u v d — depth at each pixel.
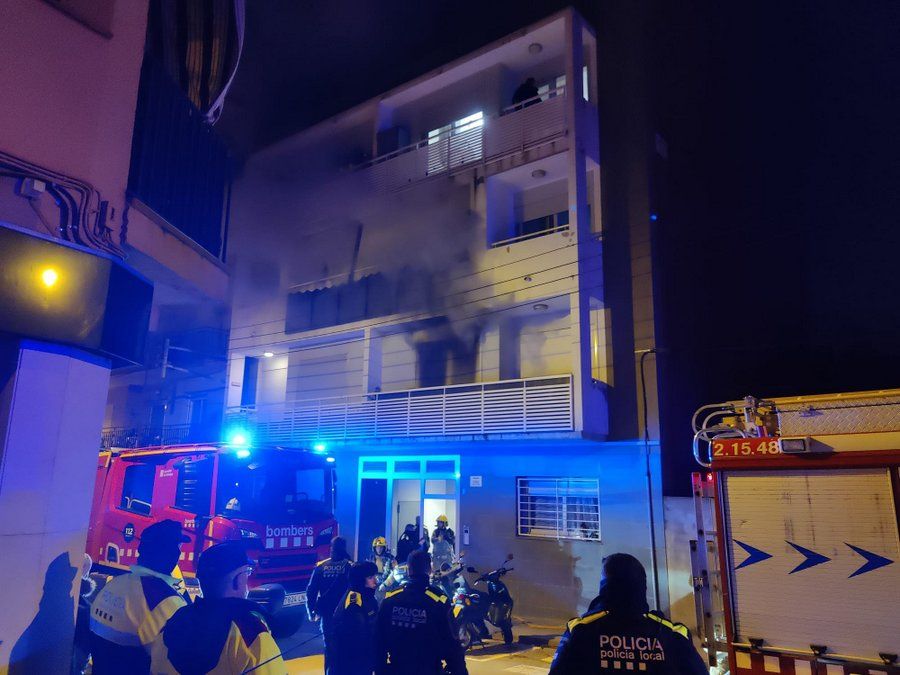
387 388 16.58
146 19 9.24
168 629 2.98
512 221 15.57
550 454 13.31
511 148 14.83
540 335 14.49
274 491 10.53
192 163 10.77
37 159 7.36
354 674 5.39
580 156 13.73
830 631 4.88
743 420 6.39
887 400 5.60
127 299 6.52
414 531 12.58
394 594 4.43
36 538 5.37
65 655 5.63
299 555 10.38
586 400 12.31
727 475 5.55
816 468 5.20
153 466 11.01
